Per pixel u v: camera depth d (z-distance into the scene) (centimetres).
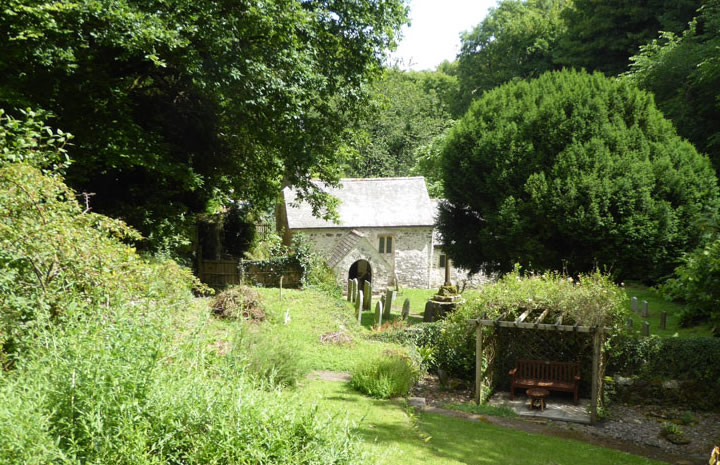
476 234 2647
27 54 1395
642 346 1523
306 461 414
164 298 751
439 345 1666
